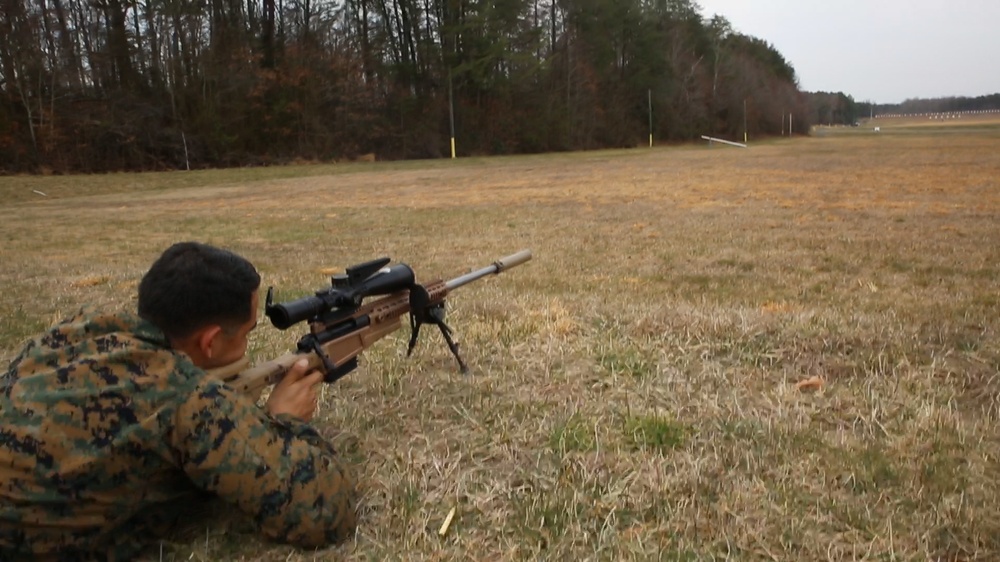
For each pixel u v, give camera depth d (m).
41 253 11.82
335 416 3.63
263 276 8.73
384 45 54.94
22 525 2.17
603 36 68.44
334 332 2.91
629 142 70.19
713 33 89.25
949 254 9.16
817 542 2.53
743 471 3.02
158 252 11.65
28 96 38.47
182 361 2.35
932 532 2.57
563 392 3.92
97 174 37.78
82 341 2.34
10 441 2.18
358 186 26.27
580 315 5.70
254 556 2.54
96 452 2.19
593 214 15.09
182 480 2.44
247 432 2.34
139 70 43.75
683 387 3.95
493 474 3.06
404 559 2.50
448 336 3.78
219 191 25.97
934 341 4.77
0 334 5.66
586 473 3.01
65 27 40.75
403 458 3.18
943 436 3.29
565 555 2.50
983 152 34.53
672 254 9.84
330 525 2.48
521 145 58.69
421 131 52.94
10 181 31.39
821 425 3.49
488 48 54.97
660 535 2.60
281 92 48.09
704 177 24.66
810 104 130.00
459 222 14.55
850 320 5.30
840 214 13.69
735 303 6.64
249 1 50.19
